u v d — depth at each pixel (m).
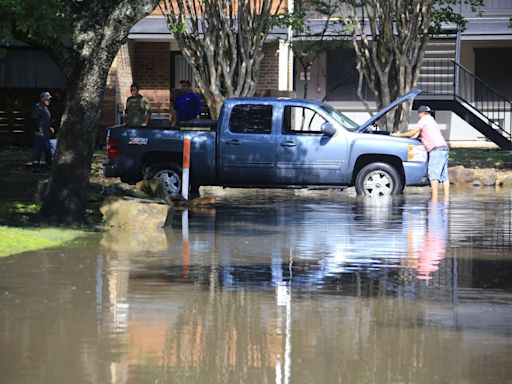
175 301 20.69
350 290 22.17
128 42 75.44
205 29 59.00
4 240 28.48
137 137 44.62
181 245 29.05
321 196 46.53
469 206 41.84
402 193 45.97
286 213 38.56
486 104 83.69
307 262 26.09
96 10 32.47
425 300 21.11
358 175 45.53
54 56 32.78
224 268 24.94
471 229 33.50
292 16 61.06
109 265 25.09
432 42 78.00
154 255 26.97
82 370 15.34
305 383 14.78
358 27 64.12
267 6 60.31
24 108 74.06
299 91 84.56
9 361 15.83
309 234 31.91
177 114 57.34
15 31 33.72
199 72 60.00
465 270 25.00
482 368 15.63
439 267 25.45
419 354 16.48
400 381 14.90
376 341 17.38
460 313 19.78
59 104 74.12
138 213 33.03
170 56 79.06
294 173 44.66
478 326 18.61
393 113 62.84
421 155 44.94
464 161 64.25
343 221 35.78
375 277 23.89
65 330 17.94
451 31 76.56
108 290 21.70
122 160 44.72
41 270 24.17
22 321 18.61
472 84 83.62
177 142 44.47
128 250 27.81
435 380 14.97
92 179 51.94
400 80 62.88
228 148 44.47
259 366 15.69
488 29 78.19
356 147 44.66
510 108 83.56
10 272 23.83
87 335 17.56
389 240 30.59
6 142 74.19
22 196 41.72
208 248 28.47
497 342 17.38
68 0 32.47
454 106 76.44
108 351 16.50
